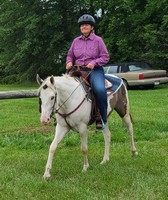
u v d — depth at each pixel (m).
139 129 10.65
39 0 31.88
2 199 5.59
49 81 5.97
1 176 6.64
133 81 23.05
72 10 32.59
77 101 6.48
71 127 6.62
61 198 5.56
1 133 10.64
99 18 32.16
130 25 27.39
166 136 10.01
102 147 8.87
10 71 36.28
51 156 6.48
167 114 13.46
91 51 6.92
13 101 19.52
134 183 6.10
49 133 10.41
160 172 6.73
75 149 8.77
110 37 27.73
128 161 7.46
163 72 23.33
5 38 32.75
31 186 6.05
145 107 15.50
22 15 32.94
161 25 25.33
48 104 5.88
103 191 5.82
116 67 23.94
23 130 10.93
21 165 7.39
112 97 7.36
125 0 26.84
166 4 25.12
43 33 31.89
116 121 11.91
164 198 5.50
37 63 33.47
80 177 6.45
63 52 32.38
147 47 25.61
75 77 6.74
